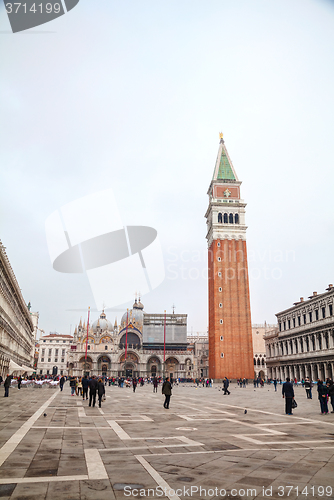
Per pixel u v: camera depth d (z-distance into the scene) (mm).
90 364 166625
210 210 141625
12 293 82938
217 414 28297
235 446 15609
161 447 15328
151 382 139750
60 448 14812
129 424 22266
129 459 13195
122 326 190125
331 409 33031
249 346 124000
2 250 63219
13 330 88375
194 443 16234
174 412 29703
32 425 20766
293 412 29969
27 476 10938
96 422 22938
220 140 150875
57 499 9141
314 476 11211
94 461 12836
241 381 98125
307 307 104375
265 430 20172
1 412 26656
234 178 142625
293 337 112375
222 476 11203
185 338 172250
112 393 60219
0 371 71875
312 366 99250
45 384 71625
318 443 16422
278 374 124188
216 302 127188
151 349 171375
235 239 133875
